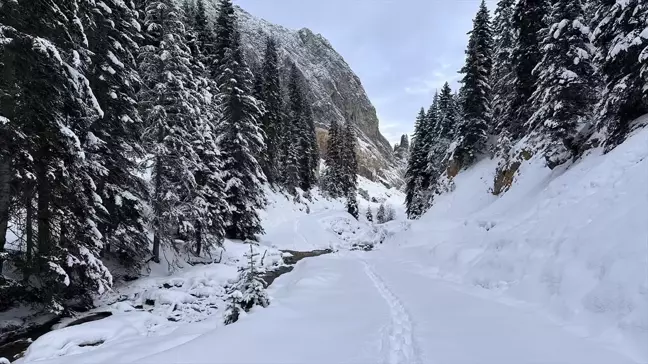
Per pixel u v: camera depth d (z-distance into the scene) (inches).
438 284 504.1
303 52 6525.6
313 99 5073.8
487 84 1181.1
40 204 463.2
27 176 414.9
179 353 254.5
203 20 1524.4
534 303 338.3
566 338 249.1
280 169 2084.2
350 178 2842.0
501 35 1192.8
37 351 364.5
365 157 4744.1
